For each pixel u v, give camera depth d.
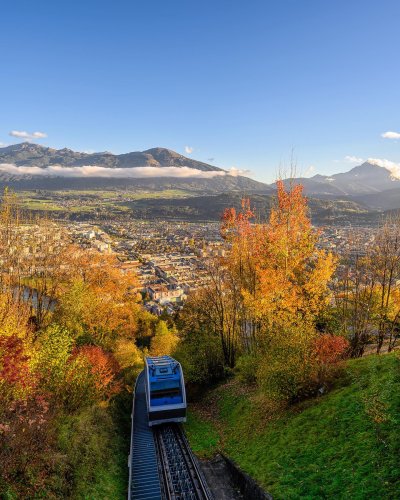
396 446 13.80
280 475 15.84
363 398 16.86
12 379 15.63
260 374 23.66
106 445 20.61
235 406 28.56
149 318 64.75
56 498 14.47
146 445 23.22
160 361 30.84
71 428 19.34
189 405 33.97
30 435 15.12
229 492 17.95
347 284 37.09
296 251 31.55
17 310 30.09
